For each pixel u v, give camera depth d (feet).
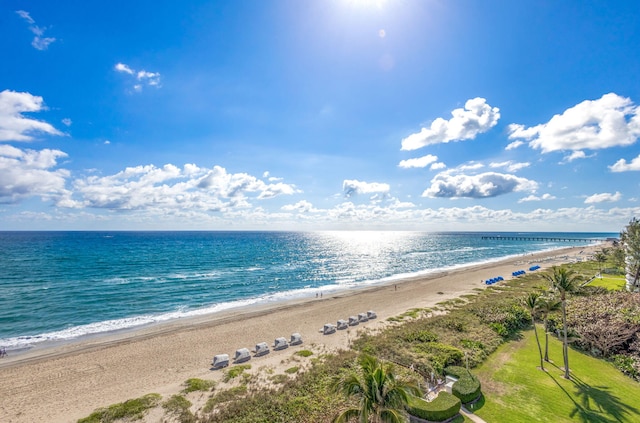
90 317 150.41
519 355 100.89
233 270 297.74
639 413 69.56
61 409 74.18
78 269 274.98
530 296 96.89
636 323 102.58
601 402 73.97
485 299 170.91
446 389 79.36
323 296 205.57
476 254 514.27
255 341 120.37
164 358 104.06
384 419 46.44
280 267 328.49
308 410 69.10
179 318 152.56
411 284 244.01
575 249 561.84
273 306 177.06
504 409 71.51
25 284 214.07
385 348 102.73
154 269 286.25
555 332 118.42
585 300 140.46
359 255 479.82
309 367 94.38
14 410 73.72
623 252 223.71
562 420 67.36
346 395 50.65
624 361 90.94
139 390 83.10
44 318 147.13
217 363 97.30
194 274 268.21
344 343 116.26
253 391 79.56
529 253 521.65
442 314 148.66
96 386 85.30
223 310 168.96
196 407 72.74
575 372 88.99
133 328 136.36
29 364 98.78
